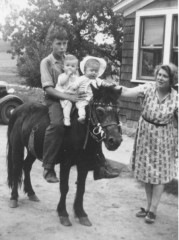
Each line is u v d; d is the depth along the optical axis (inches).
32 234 176.1
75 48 919.7
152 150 186.5
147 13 415.8
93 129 168.4
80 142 174.1
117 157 306.8
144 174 189.6
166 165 187.8
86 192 240.7
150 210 194.1
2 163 305.9
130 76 443.2
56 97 177.3
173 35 396.8
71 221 192.5
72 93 174.7
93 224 190.4
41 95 685.9
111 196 235.3
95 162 181.9
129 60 443.8
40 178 266.7
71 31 890.1
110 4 863.7
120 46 922.1
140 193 242.4
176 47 397.4
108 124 160.6
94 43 929.5
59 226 185.9
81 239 173.3
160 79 179.0
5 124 510.9
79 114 169.6
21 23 935.7
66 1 878.4
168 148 187.3
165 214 207.6
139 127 191.2
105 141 161.6
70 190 243.6
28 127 198.5
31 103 212.7
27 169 219.1
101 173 182.4
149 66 427.2
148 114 185.0
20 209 206.8
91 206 216.1
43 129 186.9
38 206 212.4
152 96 184.1
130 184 259.0
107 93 165.0
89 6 866.1
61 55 190.1
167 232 184.5
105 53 936.3
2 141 392.5
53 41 189.0
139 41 427.2
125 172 281.7
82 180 186.2
